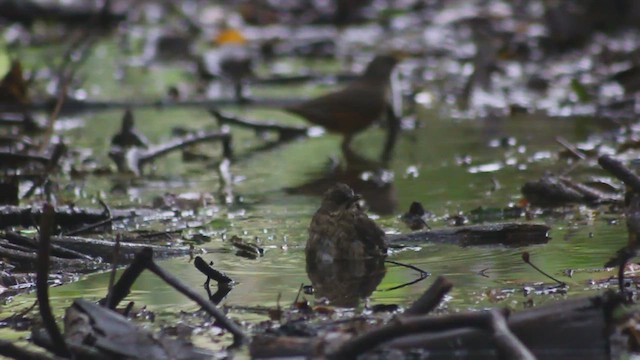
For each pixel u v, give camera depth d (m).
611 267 8.97
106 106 20.25
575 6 25.72
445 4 30.81
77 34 24.97
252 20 31.75
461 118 18.58
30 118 18.28
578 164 13.75
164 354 6.98
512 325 6.99
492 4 29.53
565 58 23.53
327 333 7.13
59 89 20.41
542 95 20.27
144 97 21.09
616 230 10.40
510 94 20.56
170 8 32.88
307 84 23.11
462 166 14.49
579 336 6.96
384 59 16.98
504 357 6.18
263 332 7.40
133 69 24.86
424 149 15.98
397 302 8.19
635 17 25.08
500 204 11.96
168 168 15.09
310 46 27.53
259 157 15.95
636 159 13.97
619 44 23.62
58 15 29.58
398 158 15.41
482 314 6.31
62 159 15.14
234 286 8.87
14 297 8.75
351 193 9.77
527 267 9.12
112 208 12.27
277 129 17.88
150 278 9.21
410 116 19.11
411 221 11.37
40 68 23.97
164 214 12.05
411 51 26.00
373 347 6.46
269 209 12.26
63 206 11.88
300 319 7.73
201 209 12.33
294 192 13.28
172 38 27.55
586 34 24.77
